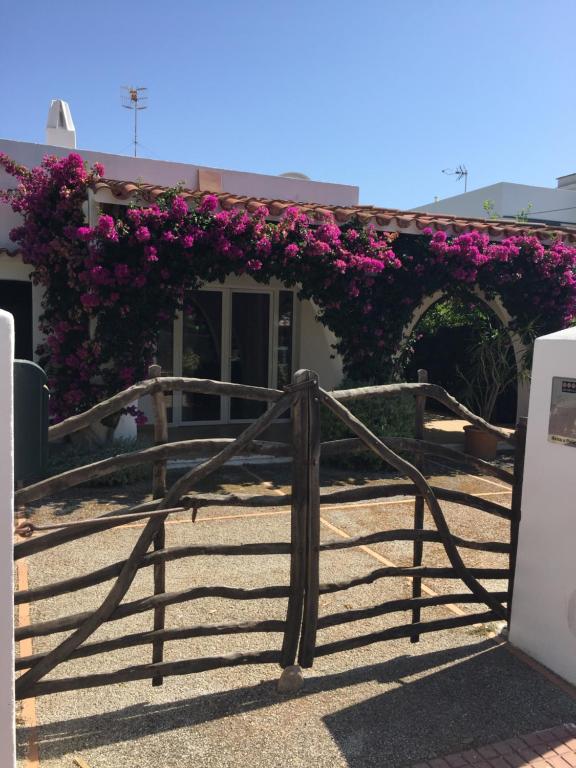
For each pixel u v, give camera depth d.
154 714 2.98
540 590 3.53
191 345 10.91
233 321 11.10
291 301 11.45
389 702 3.15
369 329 8.40
